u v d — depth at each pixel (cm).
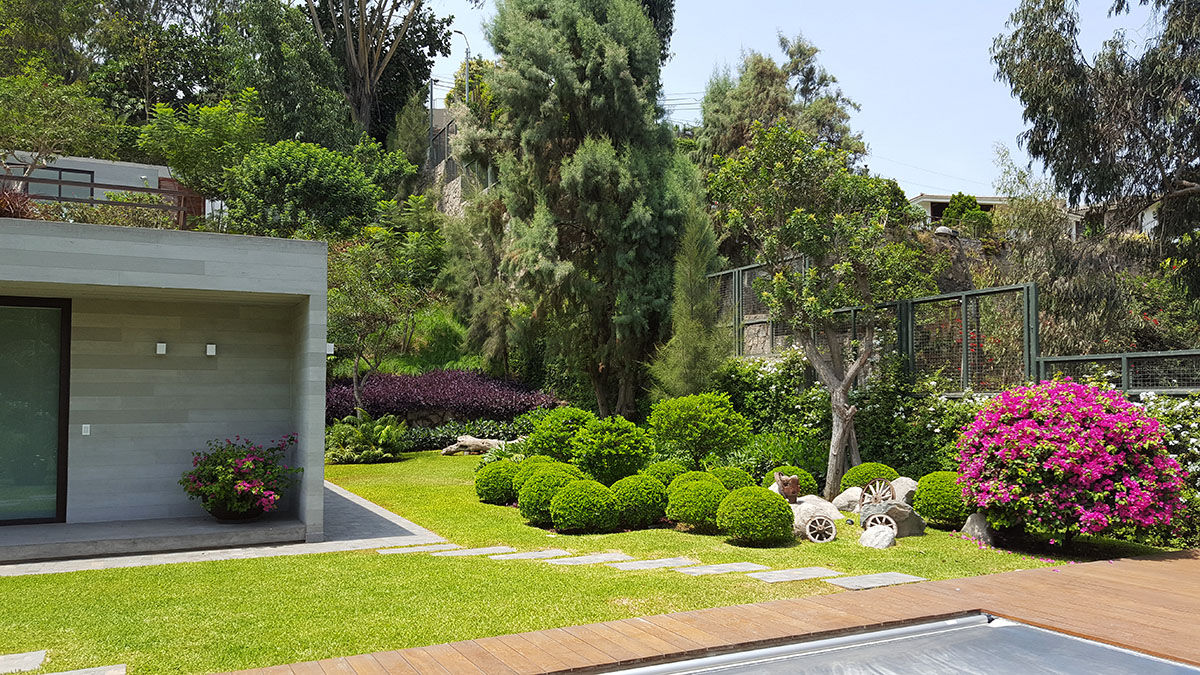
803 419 1467
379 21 3734
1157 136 1839
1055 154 1911
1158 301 2002
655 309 2012
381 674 458
